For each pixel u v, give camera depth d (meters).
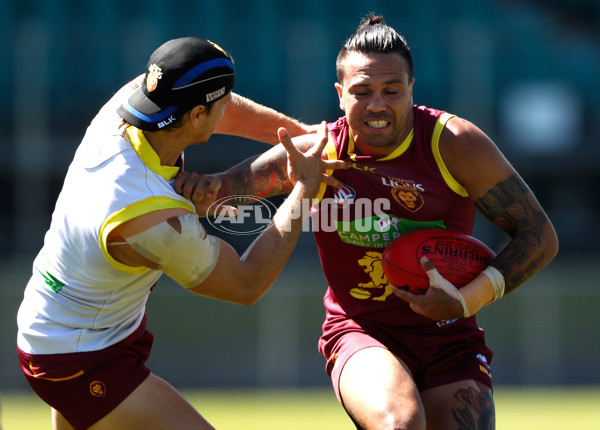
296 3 56.38
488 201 12.47
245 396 36.00
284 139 12.05
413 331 13.14
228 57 11.89
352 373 12.35
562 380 38.06
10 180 48.50
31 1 54.47
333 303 13.85
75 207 11.72
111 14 55.12
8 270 43.34
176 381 37.69
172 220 11.31
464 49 47.12
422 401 12.83
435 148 12.45
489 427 12.35
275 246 12.16
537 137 52.81
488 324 38.34
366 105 12.13
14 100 51.31
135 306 12.54
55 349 12.11
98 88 51.38
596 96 56.16
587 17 59.69
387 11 56.94
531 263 12.36
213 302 37.97
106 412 12.18
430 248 12.31
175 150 11.85
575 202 51.72
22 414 31.03
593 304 38.19
